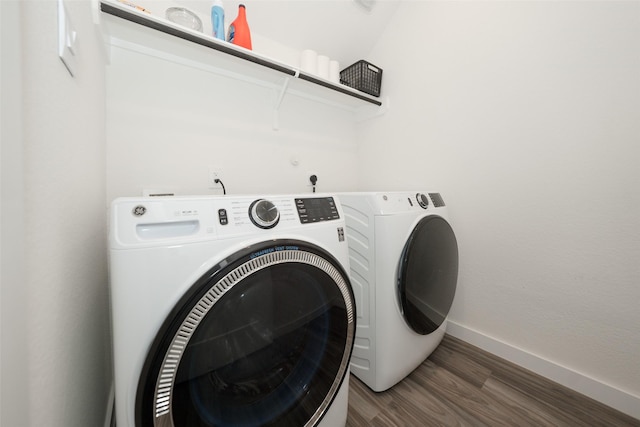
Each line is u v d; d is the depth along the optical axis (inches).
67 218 21.8
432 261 48.5
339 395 33.1
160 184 50.5
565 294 45.7
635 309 39.0
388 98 76.4
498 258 54.4
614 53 39.3
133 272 19.0
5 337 12.7
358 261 45.9
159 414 19.1
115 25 40.9
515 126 50.8
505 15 51.3
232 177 60.3
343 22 68.9
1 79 12.4
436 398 43.0
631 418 38.7
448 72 61.6
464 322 60.6
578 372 44.2
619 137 39.4
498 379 47.4
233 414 24.0
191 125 53.9
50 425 17.8
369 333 44.4
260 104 64.3
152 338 19.3
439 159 64.6
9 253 13.1
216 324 22.2
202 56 51.4
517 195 51.1
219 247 22.6
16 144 13.5
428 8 64.9
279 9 60.1
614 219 40.4
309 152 75.1
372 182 83.4
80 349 25.1
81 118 26.7
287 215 28.6
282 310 27.2
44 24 16.9
